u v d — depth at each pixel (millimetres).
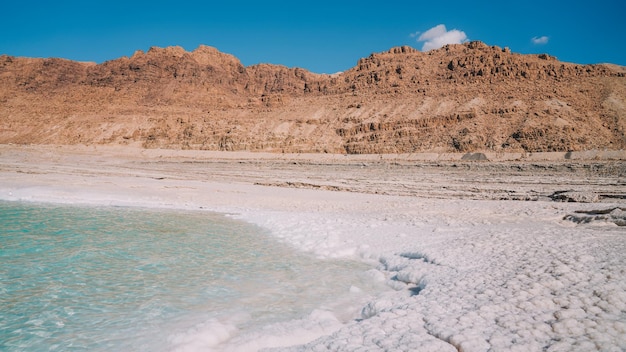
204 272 11695
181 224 19859
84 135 131250
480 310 7094
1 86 178500
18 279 10875
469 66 127500
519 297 7559
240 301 9375
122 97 166375
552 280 8258
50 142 128250
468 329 6352
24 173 47344
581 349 5559
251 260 13117
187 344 6879
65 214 22406
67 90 174125
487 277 8984
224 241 15969
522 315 6809
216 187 39344
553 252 10555
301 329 7332
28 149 103938
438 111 107125
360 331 6645
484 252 11320
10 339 7375
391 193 36188
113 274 11391
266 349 6605
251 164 82562
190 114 147000
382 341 6168
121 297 9555
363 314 8258
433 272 10086
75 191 31453
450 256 11273
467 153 84188
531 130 84375
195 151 110812
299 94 160500
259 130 117938
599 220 16797
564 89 107812
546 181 43625
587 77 114500
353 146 101375
